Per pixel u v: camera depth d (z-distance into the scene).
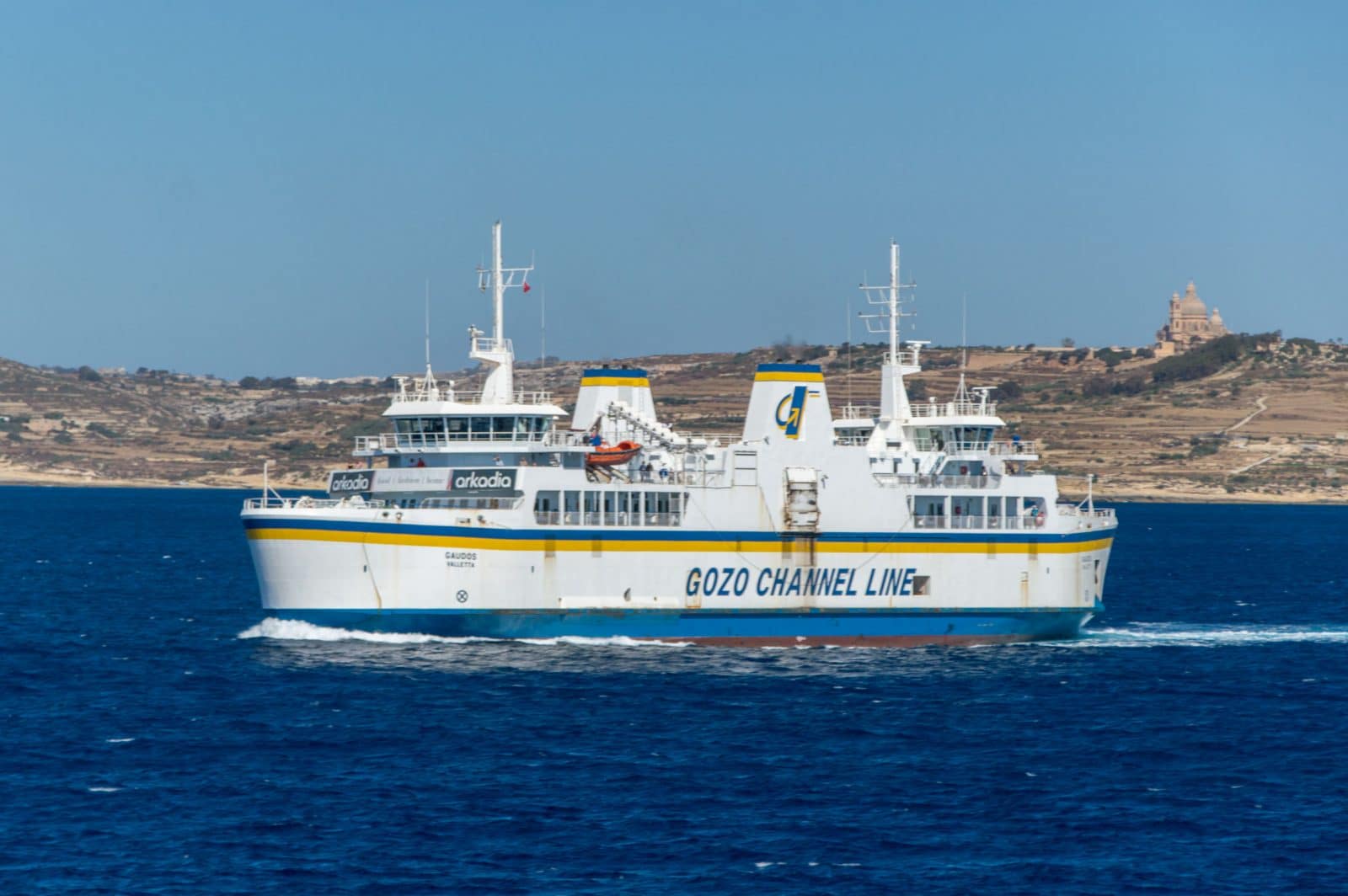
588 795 184.50
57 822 172.25
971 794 188.88
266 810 177.12
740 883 157.25
